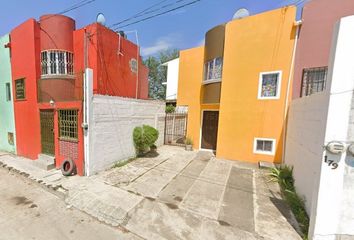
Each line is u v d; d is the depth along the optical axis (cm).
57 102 648
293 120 603
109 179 566
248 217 389
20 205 444
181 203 439
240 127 791
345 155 288
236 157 805
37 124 765
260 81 743
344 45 277
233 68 795
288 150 648
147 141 796
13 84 887
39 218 392
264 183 568
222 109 825
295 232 345
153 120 953
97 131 605
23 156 867
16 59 859
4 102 965
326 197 298
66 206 439
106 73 845
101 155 627
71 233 345
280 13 690
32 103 780
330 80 293
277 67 708
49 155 729
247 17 754
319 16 627
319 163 314
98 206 423
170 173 634
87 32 796
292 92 690
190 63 1066
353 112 280
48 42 789
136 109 803
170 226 359
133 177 586
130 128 768
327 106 295
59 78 794
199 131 1024
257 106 755
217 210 414
